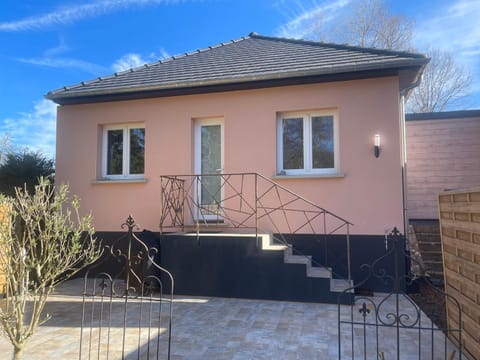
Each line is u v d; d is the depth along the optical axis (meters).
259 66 7.32
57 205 3.17
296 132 6.96
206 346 3.77
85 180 7.77
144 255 4.73
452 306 3.94
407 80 6.81
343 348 3.72
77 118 7.95
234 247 5.87
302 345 3.79
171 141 7.39
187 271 6.03
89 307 5.32
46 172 9.79
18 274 3.04
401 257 6.06
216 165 7.33
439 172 9.34
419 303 5.53
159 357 3.49
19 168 9.52
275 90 6.90
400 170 6.26
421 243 7.61
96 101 7.78
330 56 7.18
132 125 7.82
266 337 4.02
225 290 5.85
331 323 4.51
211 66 7.94
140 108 7.60
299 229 6.63
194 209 7.27
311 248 6.54
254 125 6.96
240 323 4.52
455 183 9.23
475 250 3.30
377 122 6.39
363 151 6.42
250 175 6.91
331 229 6.49
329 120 6.81
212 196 7.28
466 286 3.54
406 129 9.61
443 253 4.21
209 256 5.96
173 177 6.79
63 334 4.16
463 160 9.23
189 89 7.20
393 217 6.23
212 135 7.42
